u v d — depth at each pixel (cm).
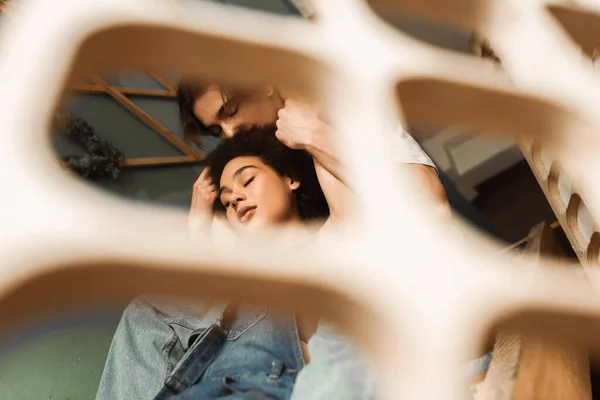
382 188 61
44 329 105
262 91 109
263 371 67
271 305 51
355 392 59
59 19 61
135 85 166
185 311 93
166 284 47
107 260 44
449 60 81
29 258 42
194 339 82
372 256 53
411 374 47
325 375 62
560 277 59
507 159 194
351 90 72
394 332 50
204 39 68
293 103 88
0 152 47
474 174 196
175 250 46
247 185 93
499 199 189
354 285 51
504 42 97
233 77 73
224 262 47
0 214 43
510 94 82
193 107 112
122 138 153
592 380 75
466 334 50
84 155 141
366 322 51
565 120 83
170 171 156
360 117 69
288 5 168
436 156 200
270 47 72
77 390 102
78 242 44
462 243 60
